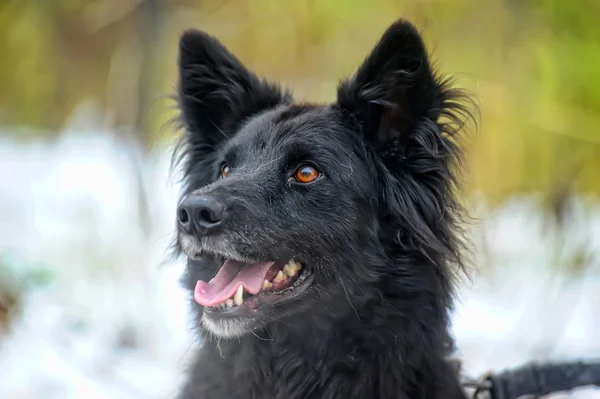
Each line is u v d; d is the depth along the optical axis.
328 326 5.18
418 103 5.16
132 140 11.19
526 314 10.34
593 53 9.04
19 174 16.88
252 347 5.25
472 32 9.38
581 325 10.66
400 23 5.05
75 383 8.59
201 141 6.24
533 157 9.48
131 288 10.86
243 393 5.29
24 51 13.20
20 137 17.81
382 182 5.35
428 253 5.18
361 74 5.43
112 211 13.50
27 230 13.55
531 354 9.52
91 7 11.95
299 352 5.24
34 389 8.41
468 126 5.29
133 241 11.23
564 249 10.36
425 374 5.18
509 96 9.19
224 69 6.16
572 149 9.49
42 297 10.94
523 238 10.94
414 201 5.25
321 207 5.16
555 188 9.84
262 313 4.94
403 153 5.32
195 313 5.55
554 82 9.12
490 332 10.21
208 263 5.45
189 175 6.27
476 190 9.48
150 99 10.92
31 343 9.45
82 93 14.00
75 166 16.75
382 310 5.14
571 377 5.27
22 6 12.83
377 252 5.22
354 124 5.50
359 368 5.20
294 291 5.07
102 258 11.71
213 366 5.34
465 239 5.60
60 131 17.03
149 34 10.82
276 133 5.53
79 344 9.62
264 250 4.91
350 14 9.63
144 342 10.27
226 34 10.58
